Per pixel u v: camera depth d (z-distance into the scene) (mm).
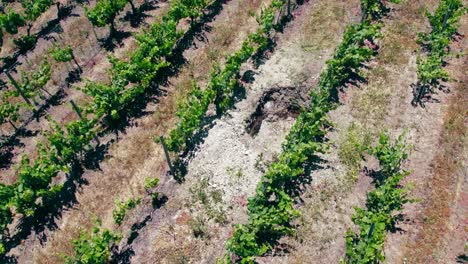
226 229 16859
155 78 22250
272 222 15695
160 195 17953
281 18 24797
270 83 21562
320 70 21969
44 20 26547
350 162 18547
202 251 16359
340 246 16250
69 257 15359
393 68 22125
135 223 17250
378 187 17406
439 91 21000
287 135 18766
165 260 16172
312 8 25469
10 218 16844
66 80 22828
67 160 18438
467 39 23375
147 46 21359
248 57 21625
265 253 16156
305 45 23328
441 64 21562
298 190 17750
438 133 19438
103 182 18625
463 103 20469
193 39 24234
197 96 19750
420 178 17984
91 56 23969
